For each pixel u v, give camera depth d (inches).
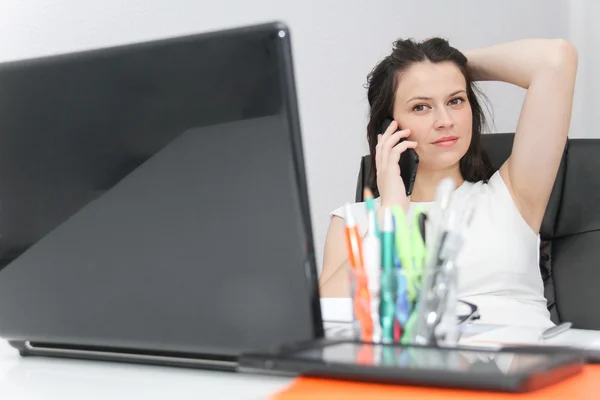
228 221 29.6
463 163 66.1
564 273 60.6
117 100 31.5
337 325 39.4
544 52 62.0
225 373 33.0
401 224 33.0
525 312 56.7
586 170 61.1
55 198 33.7
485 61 65.8
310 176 81.9
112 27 65.2
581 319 59.1
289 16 79.7
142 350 34.4
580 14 104.9
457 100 63.2
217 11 73.7
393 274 32.1
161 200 30.9
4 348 49.1
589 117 103.0
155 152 30.8
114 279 32.6
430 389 26.3
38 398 30.7
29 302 35.3
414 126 63.3
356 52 86.0
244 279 29.7
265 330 29.6
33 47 59.2
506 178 62.7
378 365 26.5
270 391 29.7
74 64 32.4
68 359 37.8
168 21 69.7
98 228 32.6
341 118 84.9
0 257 35.7
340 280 59.8
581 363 28.6
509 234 60.2
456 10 95.3
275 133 28.3
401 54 64.9
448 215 31.5
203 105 29.5
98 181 32.4
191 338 31.2
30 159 34.1
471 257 59.7
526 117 61.2
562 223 61.6
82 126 32.6
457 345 31.2
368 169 69.4
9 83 34.3
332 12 83.4
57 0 60.9
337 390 26.9
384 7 88.3
